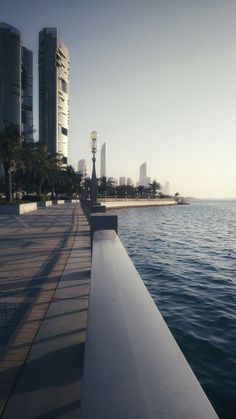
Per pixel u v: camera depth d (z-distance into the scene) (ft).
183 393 2.75
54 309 15.96
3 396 8.97
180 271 55.93
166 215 306.55
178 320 31.14
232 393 18.98
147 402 2.62
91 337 3.86
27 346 12.03
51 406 8.50
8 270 24.66
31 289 19.58
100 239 13.06
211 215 318.86
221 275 52.54
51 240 41.27
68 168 312.91
